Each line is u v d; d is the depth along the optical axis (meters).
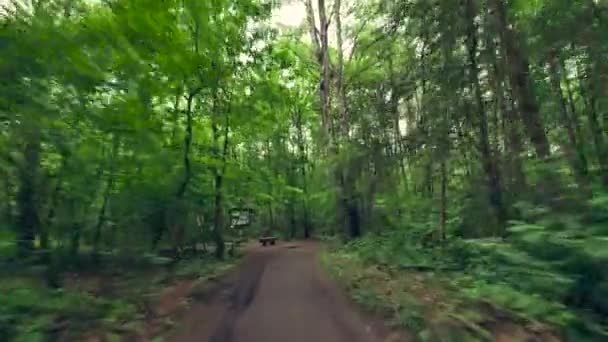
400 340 6.36
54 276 9.50
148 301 9.65
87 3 11.55
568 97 10.99
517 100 9.24
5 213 8.41
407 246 14.07
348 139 18.09
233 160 21.19
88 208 11.53
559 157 6.94
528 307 5.99
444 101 11.51
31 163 8.76
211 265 16.94
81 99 9.77
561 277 5.55
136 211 13.49
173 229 16.61
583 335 5.21
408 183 16.53
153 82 12.60
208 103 18.80
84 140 10.38
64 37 9.04
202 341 7.02
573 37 7.82
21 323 6.46
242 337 7.20
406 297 8.14
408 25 11.75
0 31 8.32
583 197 5.95
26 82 8.38
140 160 12.43
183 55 13.57
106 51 10.38
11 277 7.83
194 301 10.12
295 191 35.00
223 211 22.28
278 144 36.53
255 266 17.44
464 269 9.84
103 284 10.82
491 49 9.96
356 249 17.81
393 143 14.90
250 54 19.03
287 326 7.72
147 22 12.08
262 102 20.94
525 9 9.59
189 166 15.80
